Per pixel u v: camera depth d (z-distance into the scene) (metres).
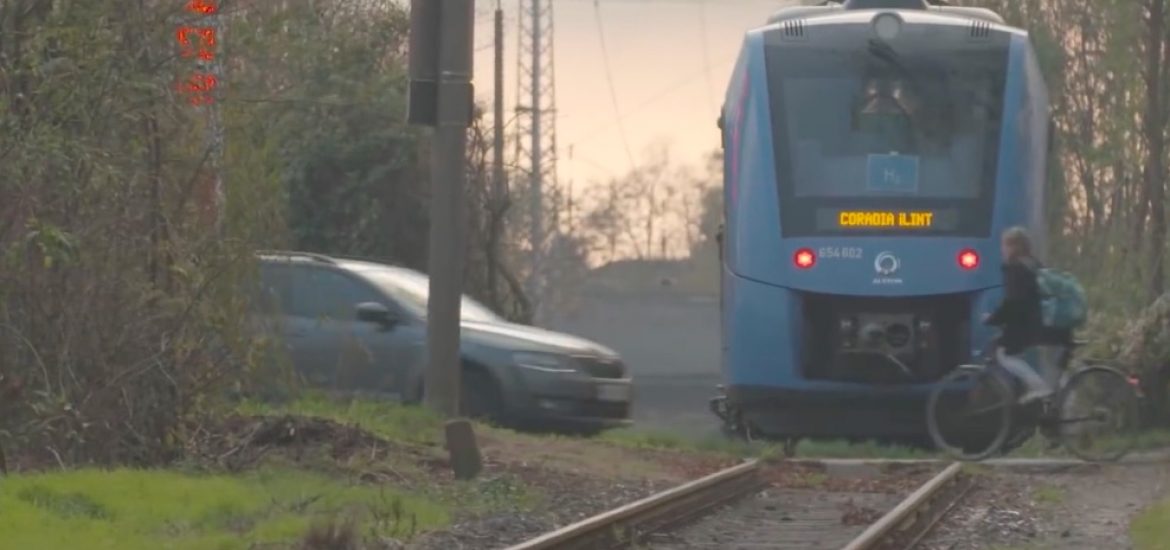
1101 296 106.12
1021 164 66.88
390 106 106.81
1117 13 113.69
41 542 36.34
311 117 102.56
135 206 49.56
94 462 49.16
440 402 63.72
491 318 74.38
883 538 41.44
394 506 43.72
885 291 65.38
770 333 66.06
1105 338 80.31
